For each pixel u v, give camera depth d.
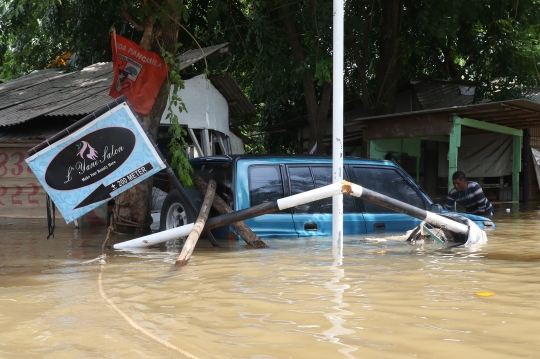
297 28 15.02
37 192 9.62
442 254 4.92
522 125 14.48
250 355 2.11
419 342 2.27
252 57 15.88
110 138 5.23
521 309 2.83
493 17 15.04
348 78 17.08
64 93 12.04
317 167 6.56
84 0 15.01
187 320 2.65
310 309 2.84
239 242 5.80
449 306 2.90
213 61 16.02
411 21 15.66
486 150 16.31
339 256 4.80
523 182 16.11
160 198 9.27
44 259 4.86
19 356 2.14
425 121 12.60
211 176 6.39
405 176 7.13
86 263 4.59
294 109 22.33
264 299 3.09
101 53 16.75
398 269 4.10
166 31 7.64
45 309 2.91
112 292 3.35
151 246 5.74
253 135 25.19
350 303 2.97
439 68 19.52
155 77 7.52
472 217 7.39
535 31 17.28
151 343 2.28
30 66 19.91
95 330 2.49
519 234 6.62
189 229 5.41
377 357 2.08
